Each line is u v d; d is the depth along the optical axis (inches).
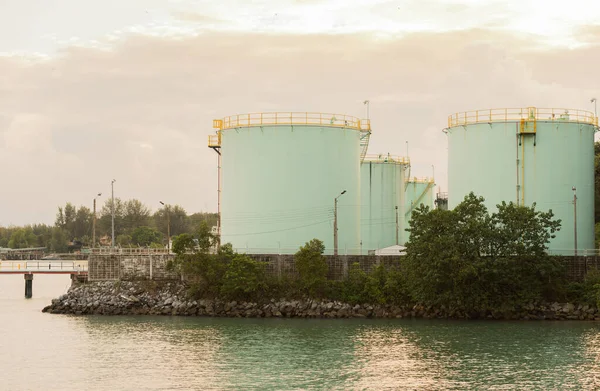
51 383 2052.2
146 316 3218.5
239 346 2497.5
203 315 3218.5
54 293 4886.8
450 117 3607.3
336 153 3558.1
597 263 3147.1
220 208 3806.6
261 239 3513.8
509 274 3004.4
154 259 3408.0
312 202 3501.5
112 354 2393.0
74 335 2738.7
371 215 4559.5
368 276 3211.1
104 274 3447.3
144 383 2037.4
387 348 2449.6
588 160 3476.9
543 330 2758.4
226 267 3257.9
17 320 3127.5
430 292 3053.6
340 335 2687.0
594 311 3024.1
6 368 2220.7
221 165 3710.6
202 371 2159.2
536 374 2094.0
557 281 3102.9
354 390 1946.4
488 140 3440.0
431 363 2230.6
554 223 3112.7
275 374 2116.1
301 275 3228.3
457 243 2997.0
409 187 5324.8
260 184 3516.2
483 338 2605.8
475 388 1959.9
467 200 3112.7
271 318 3122.5
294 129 3503.9
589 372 2112.5
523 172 3388.3
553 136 3388.3
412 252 3046.3
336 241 3368.6
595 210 3937.0
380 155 4638.3
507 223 3102.9
